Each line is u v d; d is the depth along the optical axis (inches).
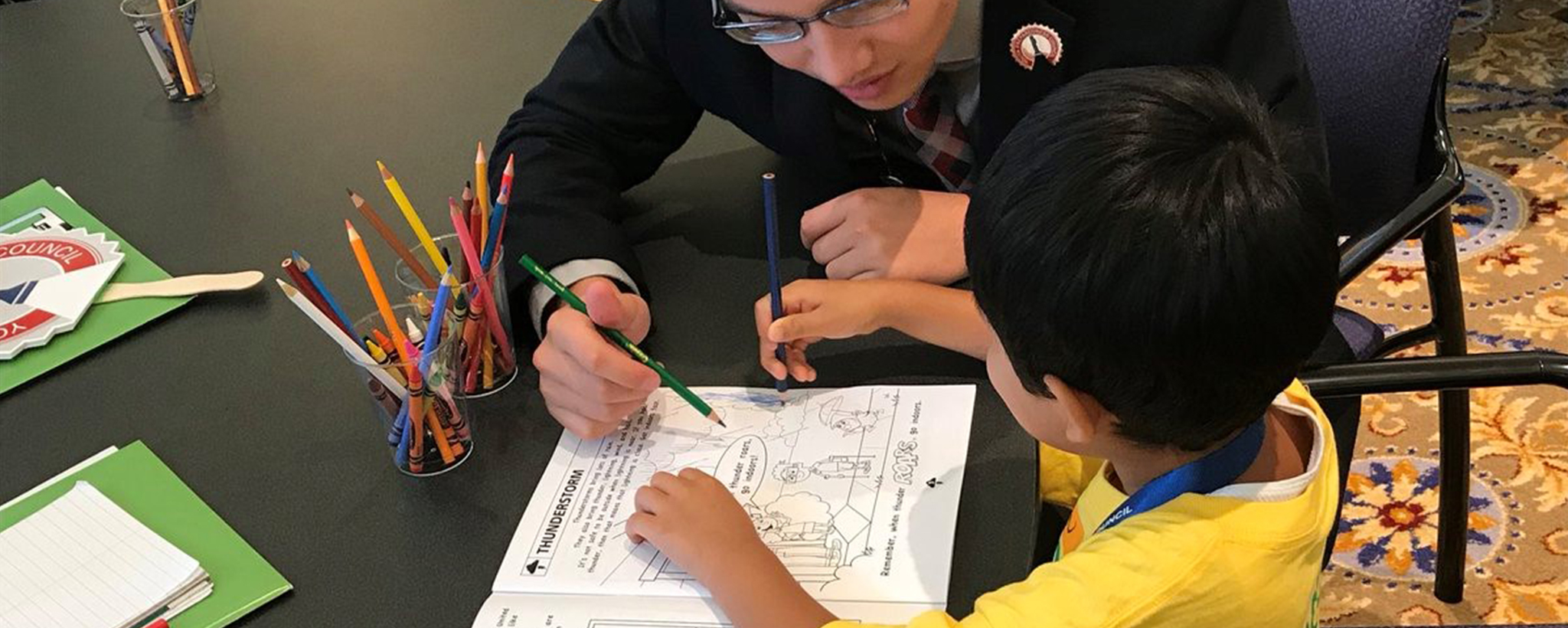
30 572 32.5
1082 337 27.4
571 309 36.7
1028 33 40.4
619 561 31.8
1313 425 31.6
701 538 31.0
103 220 46.6
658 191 46.7
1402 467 69.8
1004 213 28.0
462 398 35.4
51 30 60.5
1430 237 49.1
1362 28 45.4
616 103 46.8
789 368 37.0
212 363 39.6
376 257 43.2
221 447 36.4
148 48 52.7
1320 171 35.0
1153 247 26.2
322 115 52.1
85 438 37.2
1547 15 105.0
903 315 37.7
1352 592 63.8
